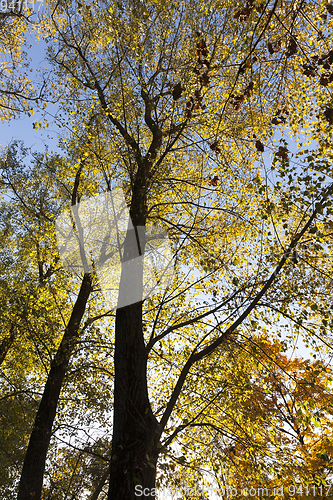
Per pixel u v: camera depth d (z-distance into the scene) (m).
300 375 8.68
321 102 7.67
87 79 8.05
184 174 9.09
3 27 9.51
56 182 10.91
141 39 7.39
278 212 6.16
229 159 8.55
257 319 6.29
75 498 6.87
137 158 6.67
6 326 10.00
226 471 6.30
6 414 8.66
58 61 8.59
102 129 7.41
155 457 4.23
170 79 7.72
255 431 6.52
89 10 7.76
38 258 10.71
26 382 11.73
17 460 8.40
